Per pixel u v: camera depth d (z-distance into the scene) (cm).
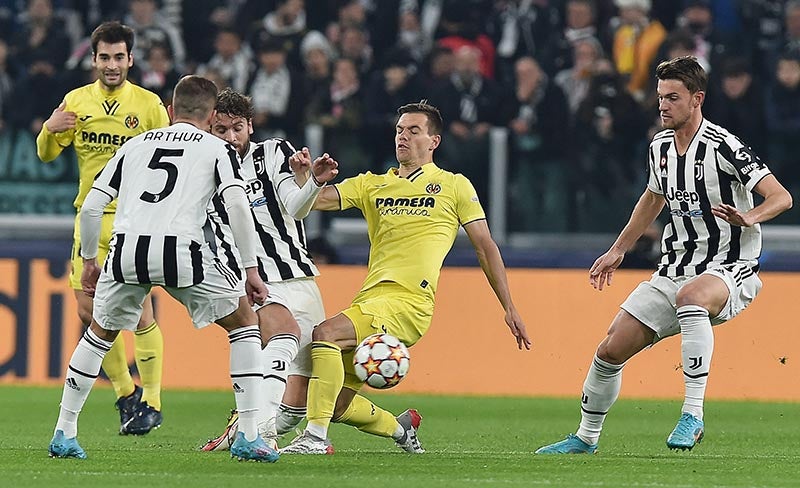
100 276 2045
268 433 2242
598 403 2444
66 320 4316
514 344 4322
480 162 4928
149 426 2880
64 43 5522
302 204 2342
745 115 4900
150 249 1967
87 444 2600
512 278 4344
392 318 2327
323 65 5288
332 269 4350
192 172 2003
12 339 4328
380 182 2447
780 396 4203
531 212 4947
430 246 2389
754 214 2300
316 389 2264
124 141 2930
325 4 5600
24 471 1938
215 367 4341
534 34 5447
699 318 2336
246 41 5538
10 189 5031
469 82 5125
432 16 5744
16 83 5147
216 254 2052
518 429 3166
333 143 5038
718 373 4228
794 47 5156
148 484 1789
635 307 2425
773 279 4231
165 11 5566
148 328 2906
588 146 4928
